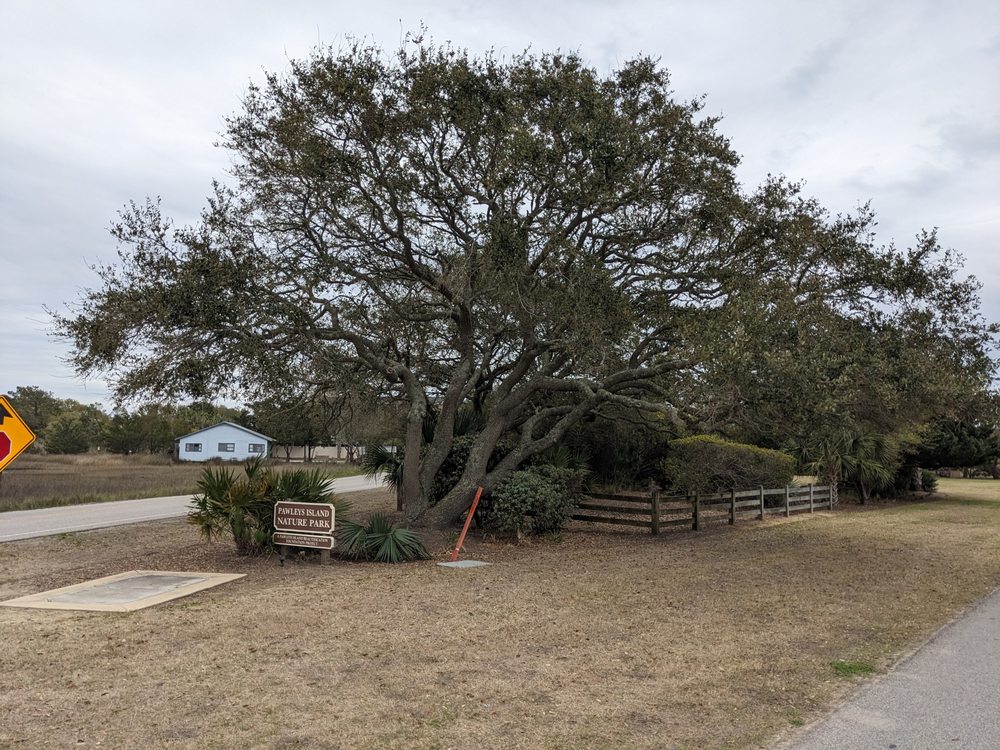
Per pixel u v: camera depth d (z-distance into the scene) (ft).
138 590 31.14
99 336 39.01
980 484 138.92
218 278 39.40
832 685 19.57
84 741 15.31
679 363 41.96
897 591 32.91
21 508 74.23
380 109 44.29
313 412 54.54
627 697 18.45
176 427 215.92
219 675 19.71
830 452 80.02
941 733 16.16
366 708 17.39
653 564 39.93
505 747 15.28
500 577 35.29
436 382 58.44
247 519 39.45
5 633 24.14
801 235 45.50
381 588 31.99
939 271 43.06
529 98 46.26
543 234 45.32
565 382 50.21
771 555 43.65
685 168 46.37
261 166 45.52
